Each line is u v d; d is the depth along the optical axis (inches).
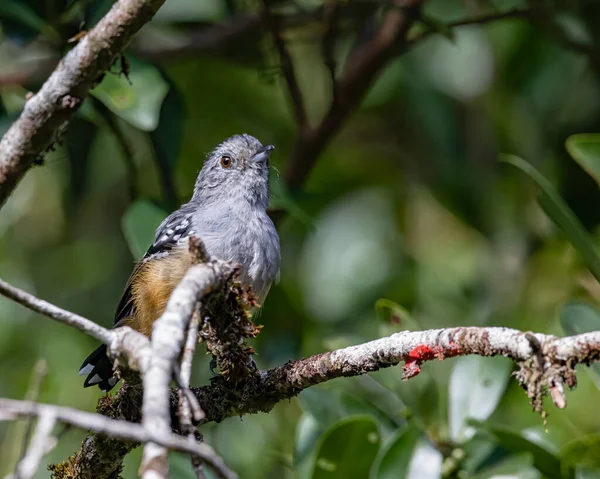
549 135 482.6
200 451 151.4
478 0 490.0
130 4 270.5
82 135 432.8
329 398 354.9
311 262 499.2
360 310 484.4
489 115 508.7
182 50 459.5
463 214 501.7
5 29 380.2
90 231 518.3
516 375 223.1
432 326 474.6
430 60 506.6
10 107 418.0
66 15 390.3
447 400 382.3
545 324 446.0
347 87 446.6
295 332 479.5
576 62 480.1
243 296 255.3
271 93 541.3
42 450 145.6
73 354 471.2
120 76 340.2
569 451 309.0
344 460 319.3
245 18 461.4
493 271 493.0
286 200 380.2
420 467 306.7
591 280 450.9
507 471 323.9
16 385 459.8
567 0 442.6
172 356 180.5
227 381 280.2
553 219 329.4
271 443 426.9
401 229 527.2
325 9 445.1
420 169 526.6
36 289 501.7
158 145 410.6
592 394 390.9
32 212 522.6
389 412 360.8
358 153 552.7
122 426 151.3
